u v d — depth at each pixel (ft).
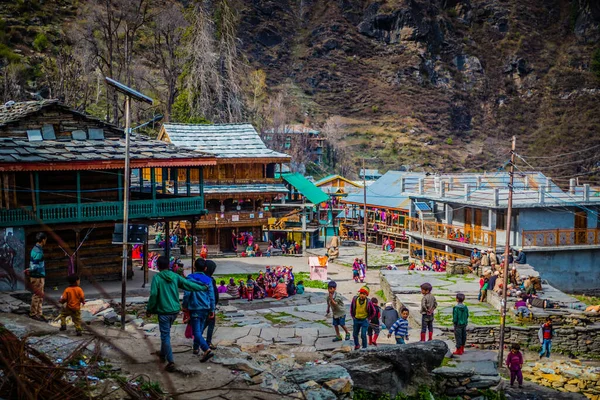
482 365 63.87
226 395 36.88
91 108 295.69
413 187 200.54
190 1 484.33
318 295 120.26
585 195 166.09
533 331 93.09
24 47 366.84
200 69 294.66
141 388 33.94
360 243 223.30
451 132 594.65
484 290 107.04
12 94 285.43
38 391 25.04
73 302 47.65
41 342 41.45
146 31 417.08
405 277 127.03
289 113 529.86
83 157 93.61
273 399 37.19
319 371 43.27
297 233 207.21
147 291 96.89
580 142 584.81
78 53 330.75
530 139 611.47
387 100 609.83
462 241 171.01
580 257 165.07
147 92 338.54
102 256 103.40
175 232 185.47
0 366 25.41
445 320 95.04
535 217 162.40
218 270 156.35
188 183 108.27
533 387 75.46
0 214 85.30
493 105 655.35
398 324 66.85
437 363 57.41
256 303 110.63
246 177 190.49
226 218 184.03
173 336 57.67
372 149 522.47
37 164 88.33
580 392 77.46
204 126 201.98
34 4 410.93
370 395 50.44
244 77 468.34
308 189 206.18
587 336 94.53
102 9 407.64
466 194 170.60
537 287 111.65
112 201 100.37
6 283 70.44
